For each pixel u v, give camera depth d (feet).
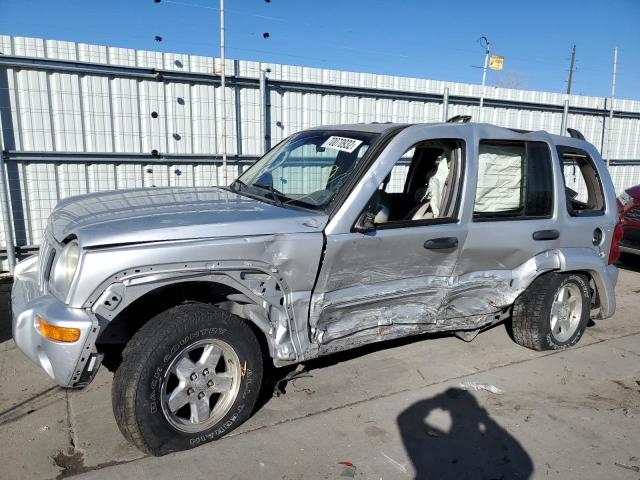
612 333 17.85
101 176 24.57
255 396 10.83
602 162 16.58
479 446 10.80
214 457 10.01
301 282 10.73
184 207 11.06
